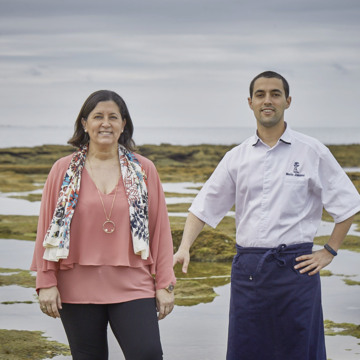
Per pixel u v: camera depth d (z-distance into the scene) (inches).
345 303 316.2
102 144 177.8
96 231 174.2
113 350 249.9
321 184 198.7
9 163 1261.1
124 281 174.6
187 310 303.3
